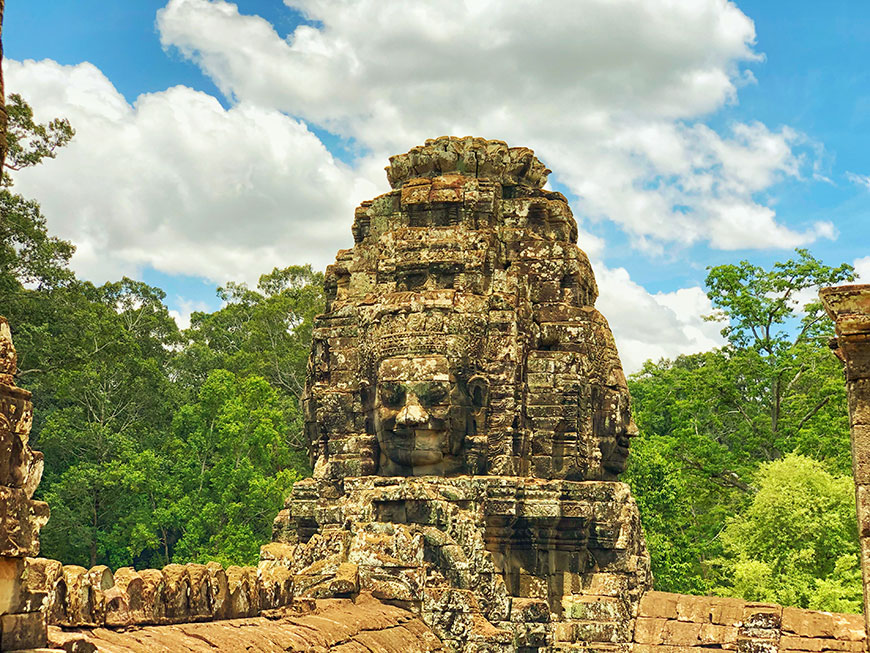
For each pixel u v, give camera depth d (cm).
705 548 4281
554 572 2234
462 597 1944
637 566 2347
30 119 4156
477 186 2405
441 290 2272
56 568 1105
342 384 2483
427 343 2223
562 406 2336
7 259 4494
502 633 1927
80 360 4875
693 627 1970
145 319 6912
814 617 1923
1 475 788
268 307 7025
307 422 2603
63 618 1102
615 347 2602
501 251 2428
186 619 1338
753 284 5391
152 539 4791
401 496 2116
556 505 2192
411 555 1967
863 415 1181
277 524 2545
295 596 1803
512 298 2320
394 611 1888
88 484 4738
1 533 779
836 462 4631
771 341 5319
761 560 3750
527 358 2355
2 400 796
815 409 5022
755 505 3872
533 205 2473
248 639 1332
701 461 5081
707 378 5288
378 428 2273
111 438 5072
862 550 1174
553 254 2436
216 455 5309
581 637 2178
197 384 6850
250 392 5478
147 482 4941
